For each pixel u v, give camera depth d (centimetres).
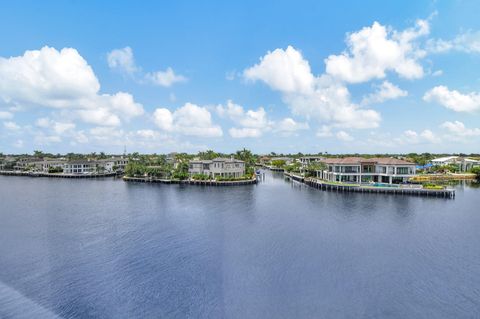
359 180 8475
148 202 6500
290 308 2227
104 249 3469
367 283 2577
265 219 4844
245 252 3316
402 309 2198
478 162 13112
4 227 4425
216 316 2153
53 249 3475
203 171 10594
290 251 3325
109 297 2428
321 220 4747
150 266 2988
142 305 2309
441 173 12062
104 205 6175
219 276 2734
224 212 5409
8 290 2545
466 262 2998
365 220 4722
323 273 2772
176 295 2436
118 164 16338
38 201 6731
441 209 5538
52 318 2177
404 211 5372
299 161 16688
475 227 4266
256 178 10781
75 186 9738
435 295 2384
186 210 5606
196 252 3338
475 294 2395
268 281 2634
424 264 2952
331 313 2162
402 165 7938
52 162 15088
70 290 2544
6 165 16100
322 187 8356
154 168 11338
